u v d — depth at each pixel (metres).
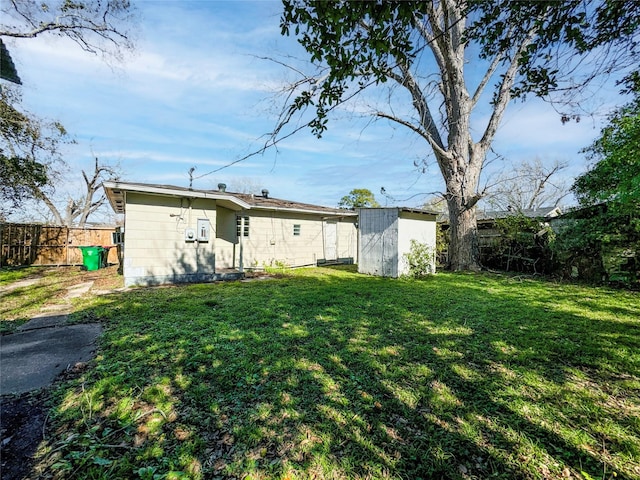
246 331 3.81
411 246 9.52
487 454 1.75
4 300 5.75
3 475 1.57
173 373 2.67
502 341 3.49
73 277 8.97
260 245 11.33
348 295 6.14
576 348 3.26
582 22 2.12
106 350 3.21
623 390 2.43
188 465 1.66
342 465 1.67
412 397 2.31
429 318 4.45
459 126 9.87
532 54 2.43
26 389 2.43
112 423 2.00
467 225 10.54
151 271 7.59
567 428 1.96
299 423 2.01
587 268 8.28
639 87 2.68
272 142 3.89
